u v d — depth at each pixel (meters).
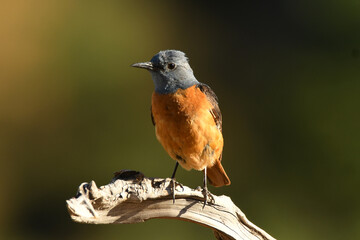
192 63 18.58
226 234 7.91
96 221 7.27
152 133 15.68
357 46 16.08
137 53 17.56
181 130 8.51
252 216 14.40
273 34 18.44
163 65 8.67
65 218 15.25
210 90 9.04
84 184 7.13
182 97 8.53
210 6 19.53
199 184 14.52
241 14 19.39
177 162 9.12
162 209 7.66
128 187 7.43
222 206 7.91
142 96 16.39
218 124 8.91
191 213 7.78
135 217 7.53
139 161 15.32
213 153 8.76
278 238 13.91
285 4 18.70
